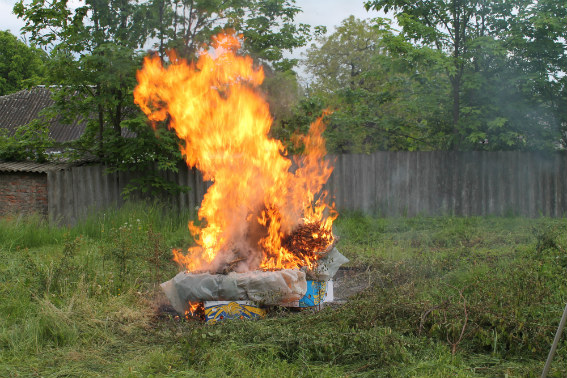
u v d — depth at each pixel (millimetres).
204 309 5848
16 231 10953
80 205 13227
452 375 4105
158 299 6777
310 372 4254
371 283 7223
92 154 14492
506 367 4312
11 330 5348
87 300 6066
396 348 4477
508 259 8047
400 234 11516
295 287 5781
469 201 14633
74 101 13766
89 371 4543
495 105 14719
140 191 13875
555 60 14656
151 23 12750
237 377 4234
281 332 4922
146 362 4629
